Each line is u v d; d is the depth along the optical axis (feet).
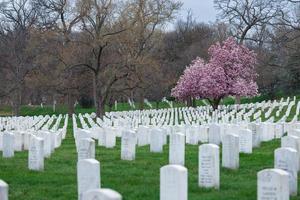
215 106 168.76
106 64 155.53
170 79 185.37
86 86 176.35
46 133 65.92
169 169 36.63
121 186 46.37
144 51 178.70
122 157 63.26
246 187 45.73
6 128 124.88
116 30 150.41
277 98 228.63
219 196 42.39
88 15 148.36
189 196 42.39
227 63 169.37
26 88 208.33
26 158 64.59
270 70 212.64
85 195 27.35
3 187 32.30
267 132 87.20
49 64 176.45
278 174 35.50
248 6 214.69
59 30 162.20
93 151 54.39
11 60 200.75
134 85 164.66
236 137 54.49
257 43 249.34
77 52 159.74
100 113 154.92
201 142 83.46
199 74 168.86
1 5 208.64
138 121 124.36
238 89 167.12
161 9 161.68
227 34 264.31
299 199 41.93
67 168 56.39
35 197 43.19
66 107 247.91
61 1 164.25
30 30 178.60
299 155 54.13
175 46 265.34
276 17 200.34
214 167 45.29
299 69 182.50
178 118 142.31
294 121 102.94
